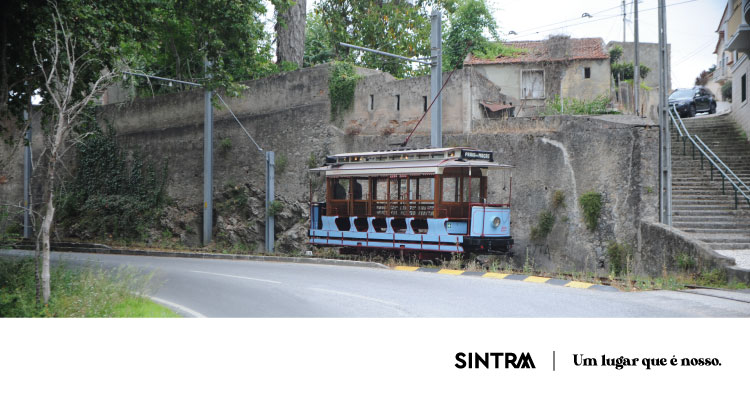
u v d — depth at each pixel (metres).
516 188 18.77
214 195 27.45
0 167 14.76
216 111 27.77
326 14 29.75
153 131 30.48
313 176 23.97
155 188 30.09
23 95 15.57
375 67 29.50
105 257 22.11
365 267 16.61
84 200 32.69
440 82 18.69
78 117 15.04
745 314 9.12
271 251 23.50
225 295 11.80
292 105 24.98
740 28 19.45
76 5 13.55
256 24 18.62
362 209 18.30
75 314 8.95
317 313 9.66
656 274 15.04
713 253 13.00
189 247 26.83
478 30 35.38
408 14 29.06
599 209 16.89
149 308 9.83
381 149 22.06
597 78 32.91
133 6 15.64
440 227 15.91
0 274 12.36
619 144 16.62
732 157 20.48
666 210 15.47
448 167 16.20
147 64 29.67
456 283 12.66
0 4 13.09
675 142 22.41
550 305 10.00
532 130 18.69
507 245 16.38
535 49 34.47
